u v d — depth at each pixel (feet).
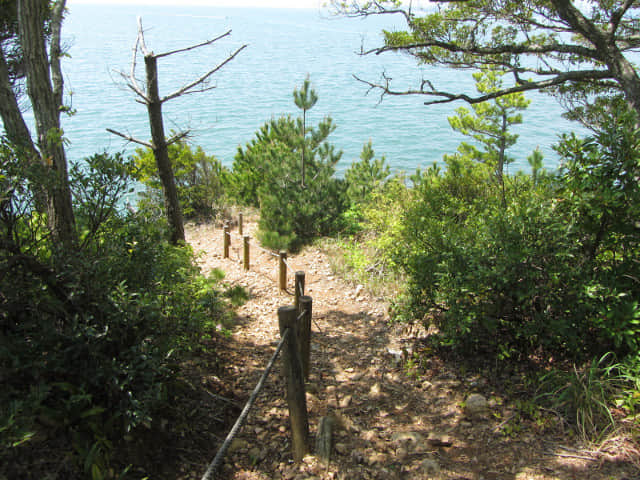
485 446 11.50
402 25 27.61
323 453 11.73
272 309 23.99
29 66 13.35
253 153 47.52
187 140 26.68
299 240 34.09
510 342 14.98
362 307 23.15
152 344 11.37
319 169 37.37
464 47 24.99
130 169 12.23
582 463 10.30
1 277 9.71
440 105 251.60
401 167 130.00
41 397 9.23
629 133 12.46
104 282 11.03
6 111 13.91
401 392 14.71
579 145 13.10
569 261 13.56
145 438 11.14
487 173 30.14
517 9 25.09
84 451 9.55
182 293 13.84
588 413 11.46
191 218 47.44
